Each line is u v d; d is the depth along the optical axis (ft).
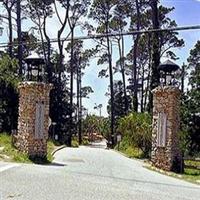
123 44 229.66
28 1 192.54
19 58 165.78
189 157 98.58
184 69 208.54
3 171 50.37
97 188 43.24
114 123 231.09
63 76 217.97
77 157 90.89
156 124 77.20
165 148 74.79
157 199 39.45
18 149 74.23
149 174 65.00
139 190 44.32
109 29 217.15
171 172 71.26
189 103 93.45
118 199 38.01
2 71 125.49
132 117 124.47
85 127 332.19
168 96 74.69
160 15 196.03
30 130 71.82
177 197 41.65
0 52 186.19
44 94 72.95
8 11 178.91
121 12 211.20
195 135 92.99
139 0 196.03
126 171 65.82
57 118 183.21
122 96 262.26
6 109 119.65
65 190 40.70
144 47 225.15
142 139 115.34
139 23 199.11
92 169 64.08
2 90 119.85
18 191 38.45
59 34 199.11
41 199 35.81
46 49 194.08
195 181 60.18
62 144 168.86
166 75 77.20
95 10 212.84
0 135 103.19
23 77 128.57
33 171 52.70
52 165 66.59
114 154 121.39
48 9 196.34
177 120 75.56
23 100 73.46
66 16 199.11
